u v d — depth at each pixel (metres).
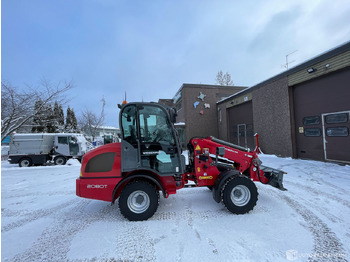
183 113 16.16
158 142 3.14
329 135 7.01
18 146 10.44
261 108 10.40
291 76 8.42
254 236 2.43
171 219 2.98
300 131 8.27
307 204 3.41
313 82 7.58
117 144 3.23
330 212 3.08
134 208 2.99
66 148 11.18
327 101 7.04
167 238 2.46
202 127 15.93
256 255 2.05
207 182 3.47
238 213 3.06
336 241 2.28
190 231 2.61
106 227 2.84
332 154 6.92
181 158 3.24
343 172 5.64
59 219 3.22
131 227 2.78
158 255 2.13
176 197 4.02
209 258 2.04
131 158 3.01
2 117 9.22
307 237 2.37
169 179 3.18
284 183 4.69
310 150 7.80
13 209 3.74
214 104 16.30
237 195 3.12
